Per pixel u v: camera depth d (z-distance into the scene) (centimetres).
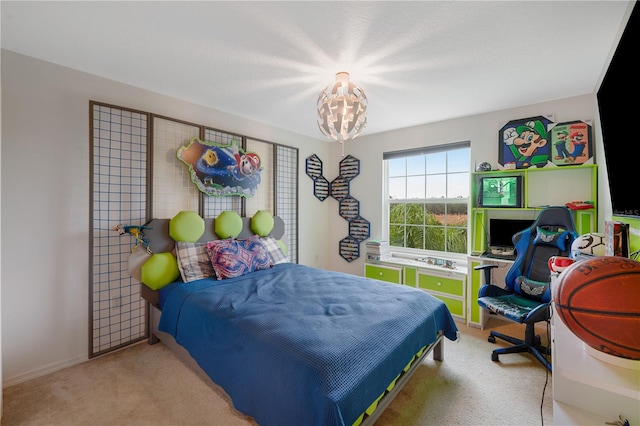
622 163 139
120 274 233
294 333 138
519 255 252
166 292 225
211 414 160
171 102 264
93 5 144
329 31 165
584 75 217
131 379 193
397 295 199
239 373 140
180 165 272
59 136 204
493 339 248
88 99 216
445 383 189
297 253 387
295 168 387
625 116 132
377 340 140
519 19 153
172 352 229
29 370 192
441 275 308
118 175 230
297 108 297
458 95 256
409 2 141
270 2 142
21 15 151
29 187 191
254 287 217
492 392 180
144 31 166
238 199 320
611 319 75
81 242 213
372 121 335
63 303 206
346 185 422
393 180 389
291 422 112
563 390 97
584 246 182
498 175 289
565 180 260
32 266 193
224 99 271
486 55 190
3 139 182
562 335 106
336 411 102
